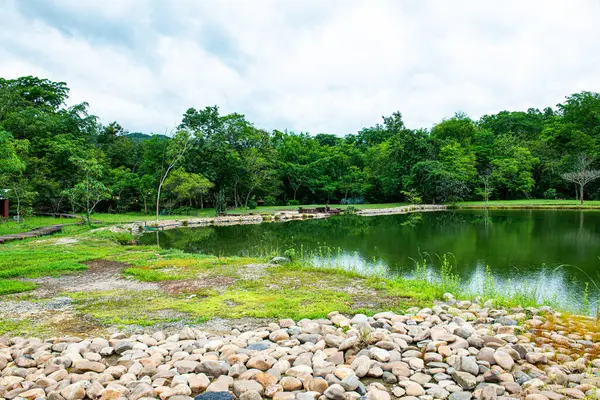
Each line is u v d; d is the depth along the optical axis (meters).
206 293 7.18
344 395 3.43
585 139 45.69
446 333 4.82
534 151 49.78
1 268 9.43
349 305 6.46
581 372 3.92
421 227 23.02
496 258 13.10
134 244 17.14
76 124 37.62
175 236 20.17
